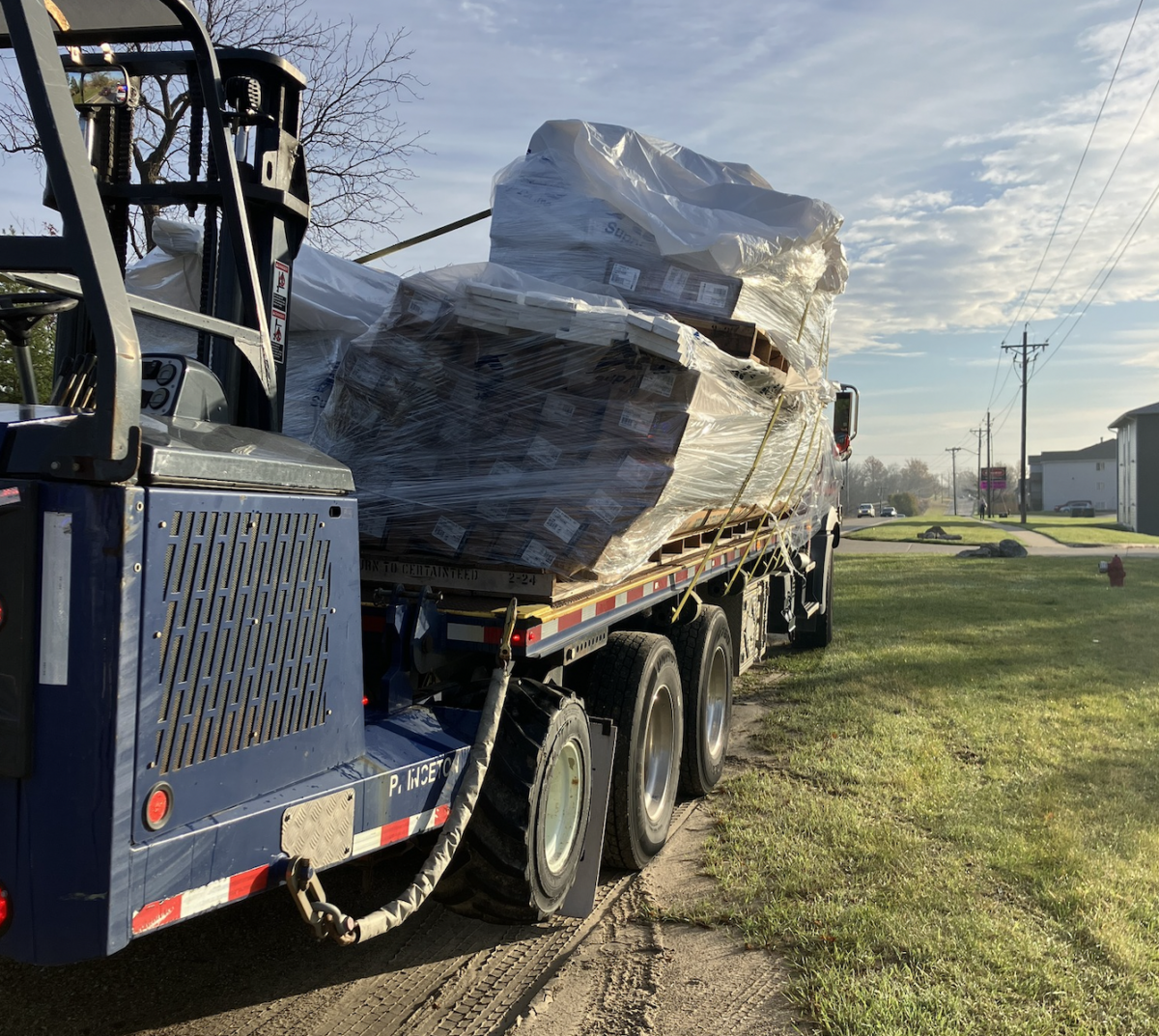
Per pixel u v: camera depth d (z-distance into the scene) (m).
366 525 3.61
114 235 3.10
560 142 4.66
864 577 18.03
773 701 7.56
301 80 3.09
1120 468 67.12
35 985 3.21
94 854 1.82
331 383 3.96
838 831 4.59
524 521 3.51
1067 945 3.50
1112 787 5.30
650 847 4.37
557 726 3.38
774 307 4.95
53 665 1.83
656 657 4.40
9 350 8.11
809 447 6.90
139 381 1.87
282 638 2.28
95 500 1.83
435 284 3.41
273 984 3.29
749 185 4.98
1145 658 9.32
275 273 3.10
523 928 3.77
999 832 4.58
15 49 1.82
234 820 2.09
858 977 3.26
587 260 4.36
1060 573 19.28
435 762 2.82
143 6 2.69
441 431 3.54
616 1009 3.14
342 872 4.17
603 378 3.44
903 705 7.25
